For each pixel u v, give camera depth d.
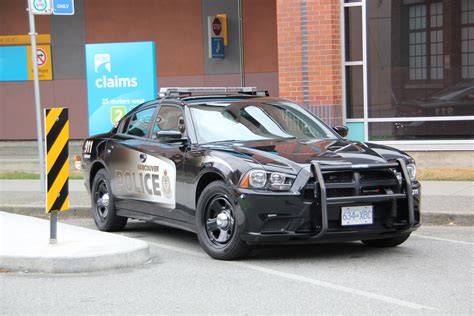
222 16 18.08
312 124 8.88
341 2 14.34
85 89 19.31
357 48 14.59
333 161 7.25
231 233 7.43
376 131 14.66
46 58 19.47
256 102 9.02
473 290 6.32
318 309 5.77
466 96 14.16
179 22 18.48
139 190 9.09
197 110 8.62
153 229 10.17
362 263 7.50
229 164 7.42
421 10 14.31
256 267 7.34
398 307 5.79
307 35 14.04
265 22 17.77
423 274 6.95
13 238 8.29
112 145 9.72
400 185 7.46
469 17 14.05
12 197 12.76
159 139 8.15
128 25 18.86
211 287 6.55
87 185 10.41
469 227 9.88
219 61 18.27
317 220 7.05
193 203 7.99
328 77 13.99
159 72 18.72
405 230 7.48
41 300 6.22
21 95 19.80
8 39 19.66
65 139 7.77
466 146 14.06
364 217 7.23
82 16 19.14
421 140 14.45
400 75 14.48
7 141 19.91
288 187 7.06
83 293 6.43
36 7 11.95
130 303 6.06
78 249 7.58
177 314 5.70
